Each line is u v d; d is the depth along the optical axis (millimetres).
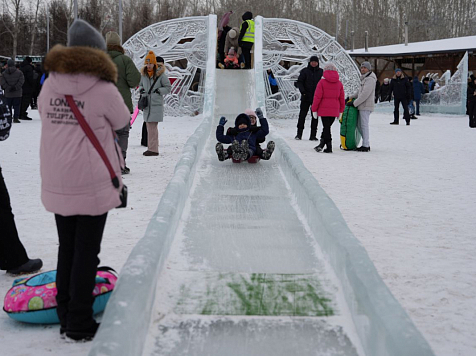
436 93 26234
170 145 12055
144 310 2850
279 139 8961
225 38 19953
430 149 11953
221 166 7855
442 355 2953
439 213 6137
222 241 4516
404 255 4645
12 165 9148
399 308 2625
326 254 4109
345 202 6637
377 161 9992
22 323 3398
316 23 78125
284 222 5098
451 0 75375
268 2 68562
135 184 7535
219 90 16016
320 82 10766
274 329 3047
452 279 4090
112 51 8227
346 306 3318
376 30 75000
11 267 4141
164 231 3896
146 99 10031
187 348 2830
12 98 16719
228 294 3471
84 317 3080
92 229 3031
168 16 69125
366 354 2775
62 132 2947
